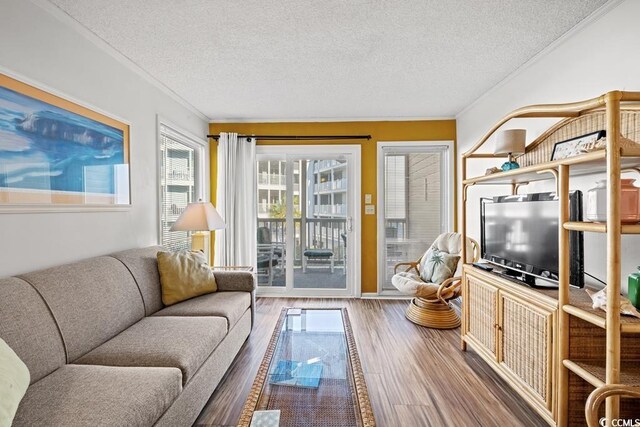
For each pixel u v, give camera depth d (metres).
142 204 2.77
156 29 2.10
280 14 1.94
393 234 4.23
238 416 1.78
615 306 1.22
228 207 4.02
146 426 1.21
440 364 2.36
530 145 2.46
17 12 1.63
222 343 2.09
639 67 1.68
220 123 4.20
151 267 2.44
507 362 1.96
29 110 1.68
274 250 4.28
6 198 1.56
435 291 3.00
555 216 1.77
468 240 3.13
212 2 1.82
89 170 2.12
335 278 4.26
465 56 2.49
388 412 1.81
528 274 1.99
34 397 1.22
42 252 1.77
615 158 1.21
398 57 2.51
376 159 4.13
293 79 2.93
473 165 3.57
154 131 2.96
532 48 2.36
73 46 1.99
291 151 4.19
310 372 1.69
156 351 1.62
